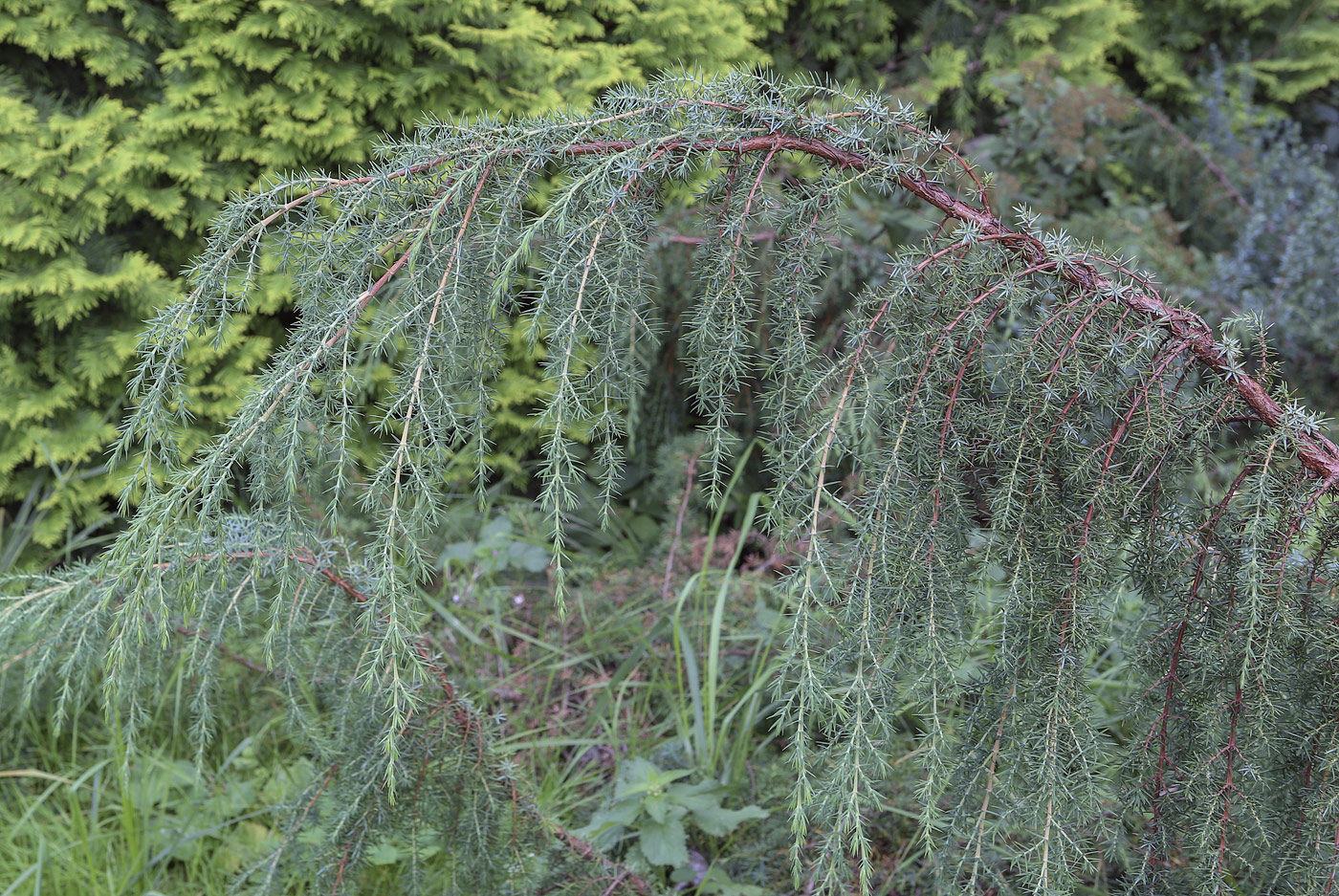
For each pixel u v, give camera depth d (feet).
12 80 9.21
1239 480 3.29
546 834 4.92
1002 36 13.30
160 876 5.84
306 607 4.59
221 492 2.95
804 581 3.06
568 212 3.06
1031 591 3.18
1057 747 3.29
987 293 3.24
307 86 9.16
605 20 10.80
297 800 4.80
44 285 8.52
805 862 5.29
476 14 9.45
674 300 8.72
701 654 7.30
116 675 3.25
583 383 3.11
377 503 2.97
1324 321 9.66
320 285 3.17
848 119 3.35
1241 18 15.85
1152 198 12.39
